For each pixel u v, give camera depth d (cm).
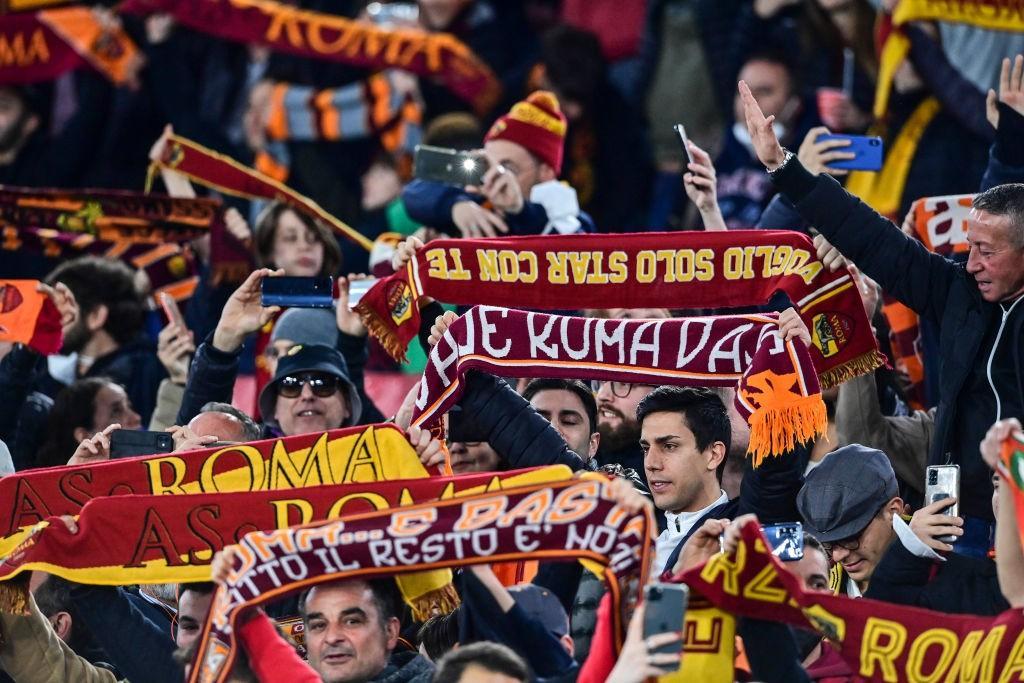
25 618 2517
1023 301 2458
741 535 2127
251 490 2491
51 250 3625
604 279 2655
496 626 2272
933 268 2512
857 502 2506
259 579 2228
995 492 2384
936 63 3403
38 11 4350
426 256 2688
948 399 2486
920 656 2136
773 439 2466
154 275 3688
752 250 2620
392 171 4178
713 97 4003
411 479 2425
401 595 2411
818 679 2322
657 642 1980
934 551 2362
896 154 3428
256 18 4216
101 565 2464
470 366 2633
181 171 3488
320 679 2186
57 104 4453
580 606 2462
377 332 2742
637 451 2875
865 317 2608
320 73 4306
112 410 3173
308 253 3428
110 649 2472
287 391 2975
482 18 4325
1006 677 2123
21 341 3036
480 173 3111
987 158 3391
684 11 4059
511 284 2667
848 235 2517
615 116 4069
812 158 2792
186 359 3225
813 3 3772
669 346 2603
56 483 2556
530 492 2217
